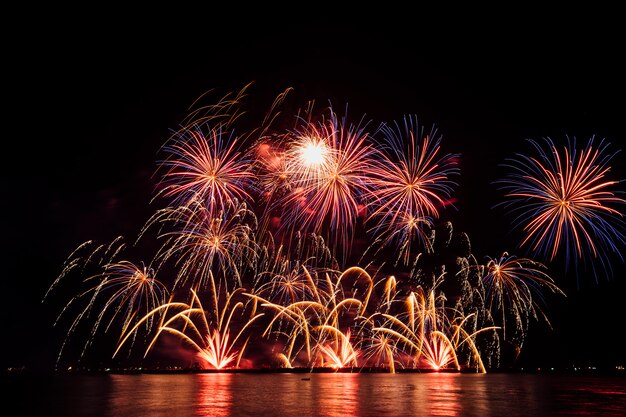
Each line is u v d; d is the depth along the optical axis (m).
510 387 37.59
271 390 33.56
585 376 63.56
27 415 19.41
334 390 33.69
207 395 28.88
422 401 25.19
